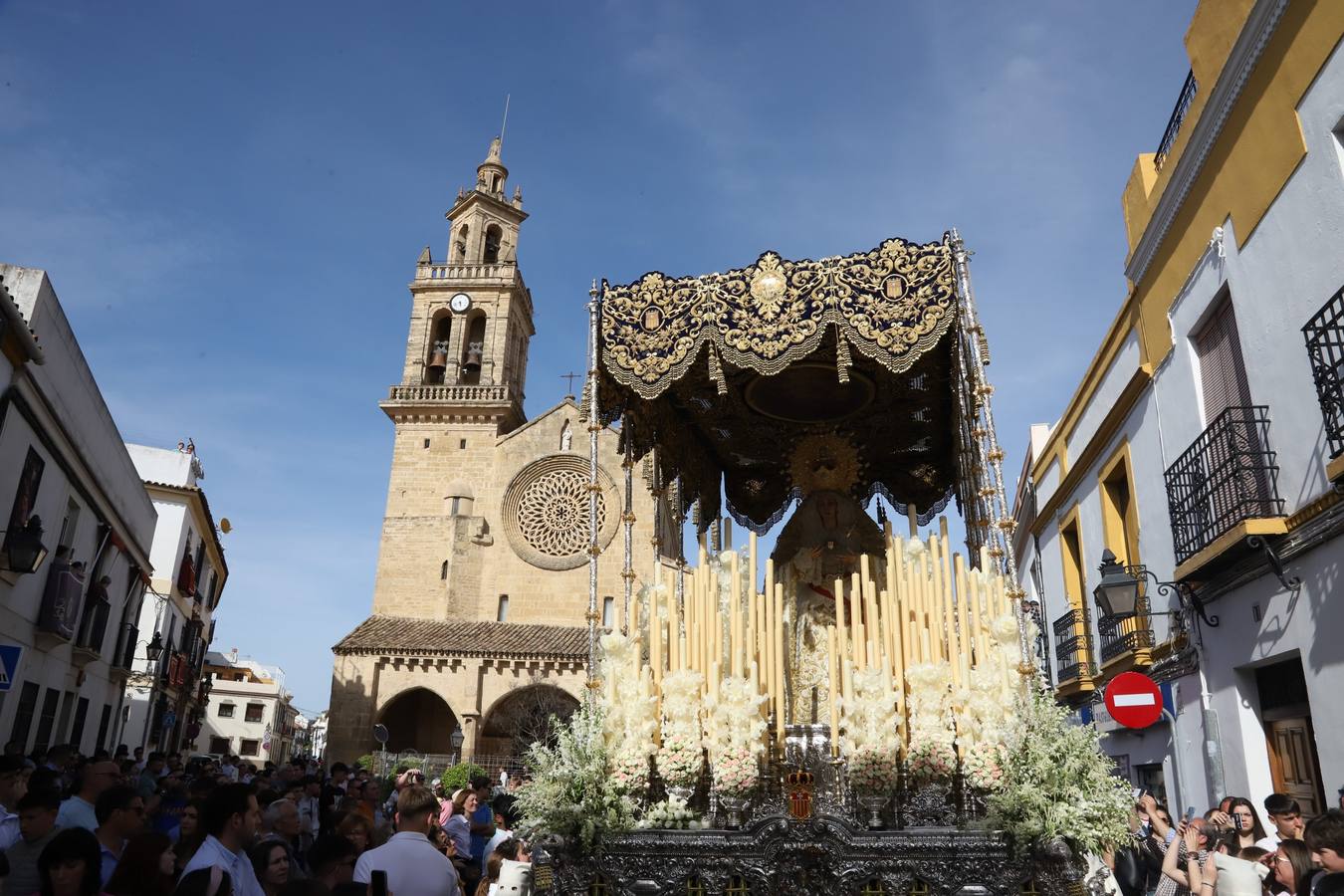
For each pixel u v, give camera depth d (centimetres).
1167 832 887
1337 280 834
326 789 1302
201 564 3631
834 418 914
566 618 4247
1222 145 1055
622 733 652
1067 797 565
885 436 945
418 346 4803
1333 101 835
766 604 687
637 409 848
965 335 677
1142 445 1361
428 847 588
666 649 721
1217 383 1133
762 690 672
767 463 1037
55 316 1463
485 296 4881
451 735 3856
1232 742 1072
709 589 691
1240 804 788
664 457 893
